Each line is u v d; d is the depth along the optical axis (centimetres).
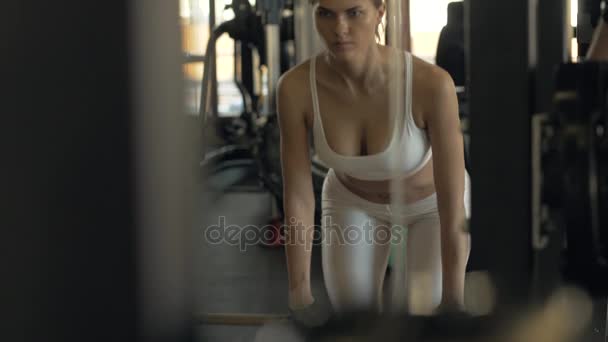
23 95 88
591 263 125
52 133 89
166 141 95
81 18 87
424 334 182
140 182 92
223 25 392
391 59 195
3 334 93
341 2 190
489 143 143
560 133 127
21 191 91
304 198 213
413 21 202
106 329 95
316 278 217
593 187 124
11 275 93
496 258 146
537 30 139
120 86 89
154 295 97
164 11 92
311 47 275
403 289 200
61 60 88
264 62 400
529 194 142
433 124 196
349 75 196
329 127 203
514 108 141
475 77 143
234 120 439
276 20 390
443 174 196
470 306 160
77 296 94
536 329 145
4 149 90
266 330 225
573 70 126
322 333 208
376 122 199
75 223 92
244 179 426
